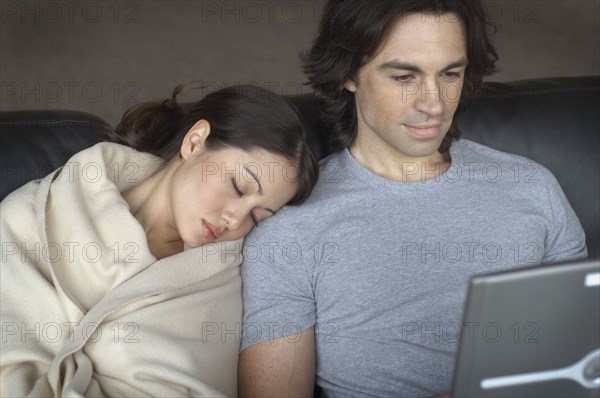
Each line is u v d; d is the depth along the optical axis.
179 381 1.48
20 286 1.53
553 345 1.07
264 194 1.70
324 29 1.81
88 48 4.39
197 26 4.72
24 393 1.46
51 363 1.49
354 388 1.67
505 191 1.79
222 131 1.71
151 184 1.76
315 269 1.70
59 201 1.61
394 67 1.65
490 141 1.94
